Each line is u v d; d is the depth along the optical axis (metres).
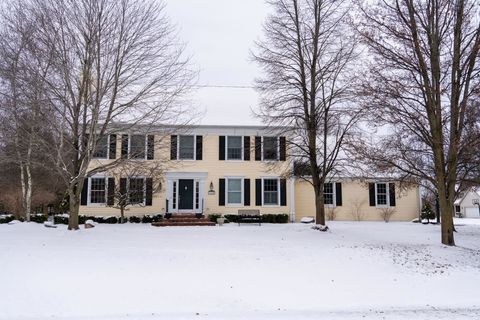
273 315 7.49
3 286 8.89
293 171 23.08
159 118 17.27
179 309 7.82
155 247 13.81
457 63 16.00
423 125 16.42
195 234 17.44
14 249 12.91
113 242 14.65
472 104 16.86
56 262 11.18
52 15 15.62
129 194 24.45
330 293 9.15
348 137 22.94
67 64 15.45
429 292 9.40
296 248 14.38
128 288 9.08
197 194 27.83
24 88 15.12
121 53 16.30
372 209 30.11
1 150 16.12
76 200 17.52
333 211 29.83
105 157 23.62
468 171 17.88
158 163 21.25
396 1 16.14
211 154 28.22
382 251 14.28
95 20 15.50
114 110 16.52
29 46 15.12
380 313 7.71
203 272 10.62
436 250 14.86
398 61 16.27
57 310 7.58
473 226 27.88
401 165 20.08
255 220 25.05
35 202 32.41
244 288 9.35
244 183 28.16
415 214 30.27
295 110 21.31
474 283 10.32
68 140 16.33
